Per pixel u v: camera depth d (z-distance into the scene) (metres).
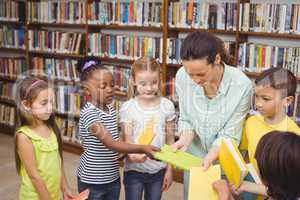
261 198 1.46
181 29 3.42
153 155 1.67
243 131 1.73
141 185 1.98
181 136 1.85
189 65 1.48
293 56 2.95
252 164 1.48
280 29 2.97
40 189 1.72
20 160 1.78
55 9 4.17
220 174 1.43
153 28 3.57
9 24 4.74
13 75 4.65
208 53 1.45
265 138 1.13
